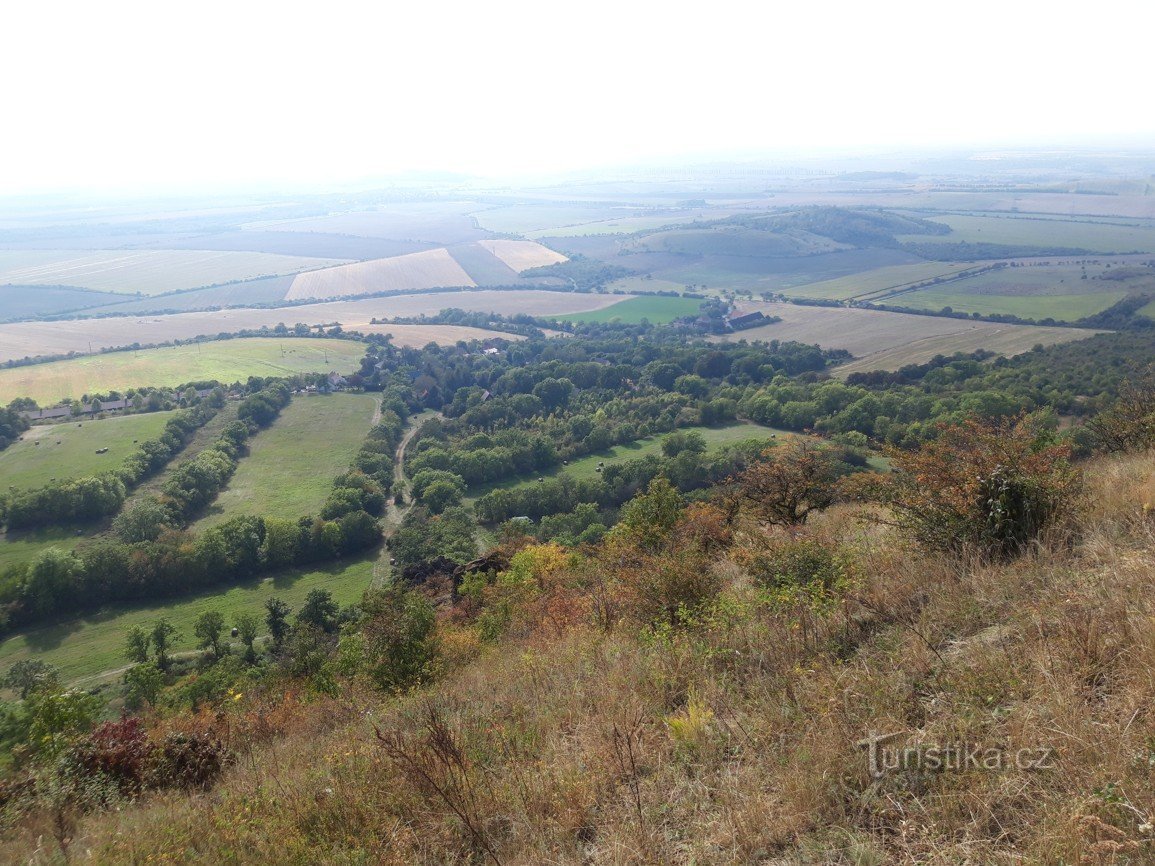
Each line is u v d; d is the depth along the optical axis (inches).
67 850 222.4
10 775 323.0
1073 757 140.3
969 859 127.1
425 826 183.2
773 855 144.7
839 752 163.3
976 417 331.6
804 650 227.5
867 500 357.7
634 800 170.6
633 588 371.2
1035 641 182.5
